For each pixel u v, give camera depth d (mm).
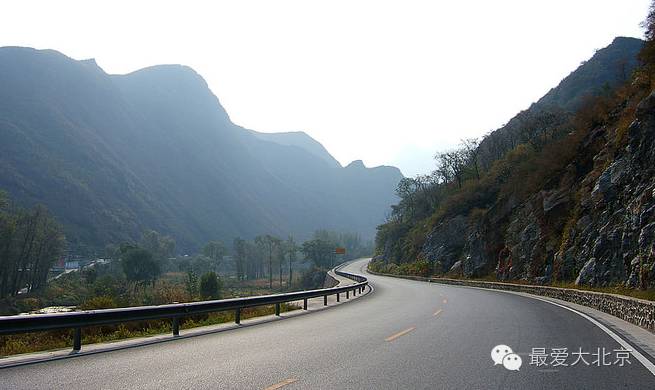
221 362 8898
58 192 189375
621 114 37375
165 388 6902
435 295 30656
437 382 7199
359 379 7418
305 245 161250
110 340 12898
